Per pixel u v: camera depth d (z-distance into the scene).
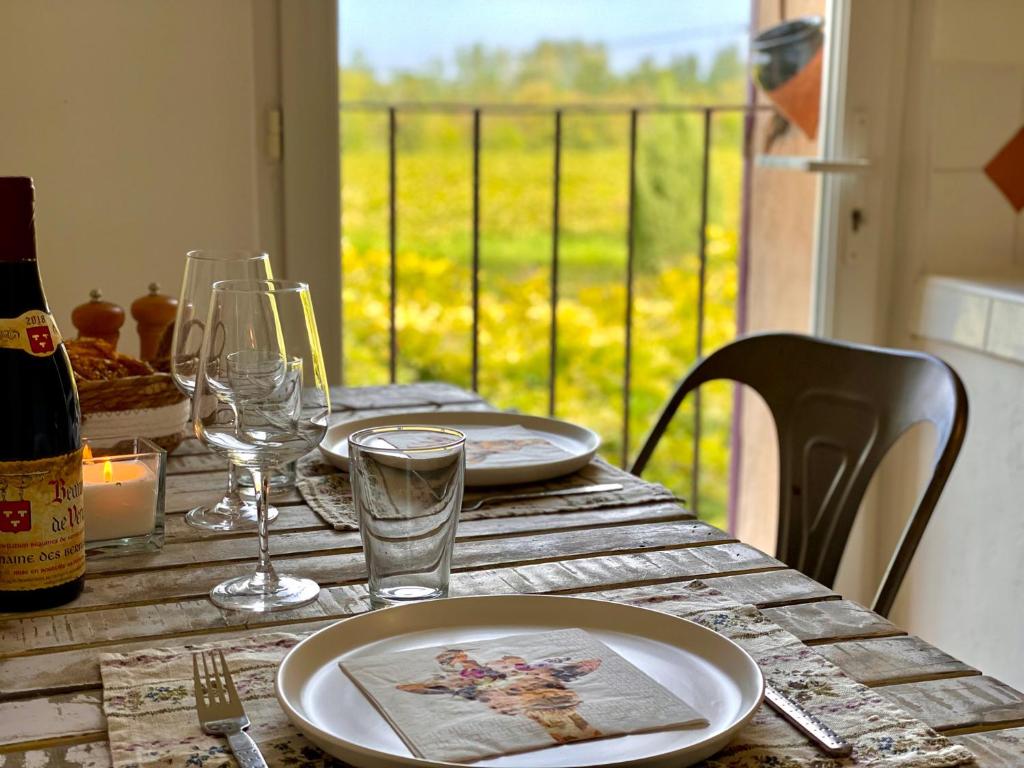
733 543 1.10
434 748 0.67
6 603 0.91
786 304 2.77
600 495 1.24
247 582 0.97
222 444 0.92
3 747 0.70
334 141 2.16
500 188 4.11
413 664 0.78
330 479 1.29
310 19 2.10
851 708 0.75
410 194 4.00
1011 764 0.68
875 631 0.89
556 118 2.94
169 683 0.78
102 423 1.28
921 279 2.44
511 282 4.16
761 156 2.66
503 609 0.87
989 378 2.24
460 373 4.11
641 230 4.18
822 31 2.43
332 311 2.21
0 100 1.94
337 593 0.96
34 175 1.98
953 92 2.41
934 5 2.35
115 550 1.06
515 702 0.72
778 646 0.84
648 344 4.26
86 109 1.99
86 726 0.72
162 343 1.40
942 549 2.37
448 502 0.90
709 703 0.74
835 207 2.46
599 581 0.99
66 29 1.95
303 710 0.72
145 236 2.06
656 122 4.13
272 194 2.15
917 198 2.43
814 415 1.58
